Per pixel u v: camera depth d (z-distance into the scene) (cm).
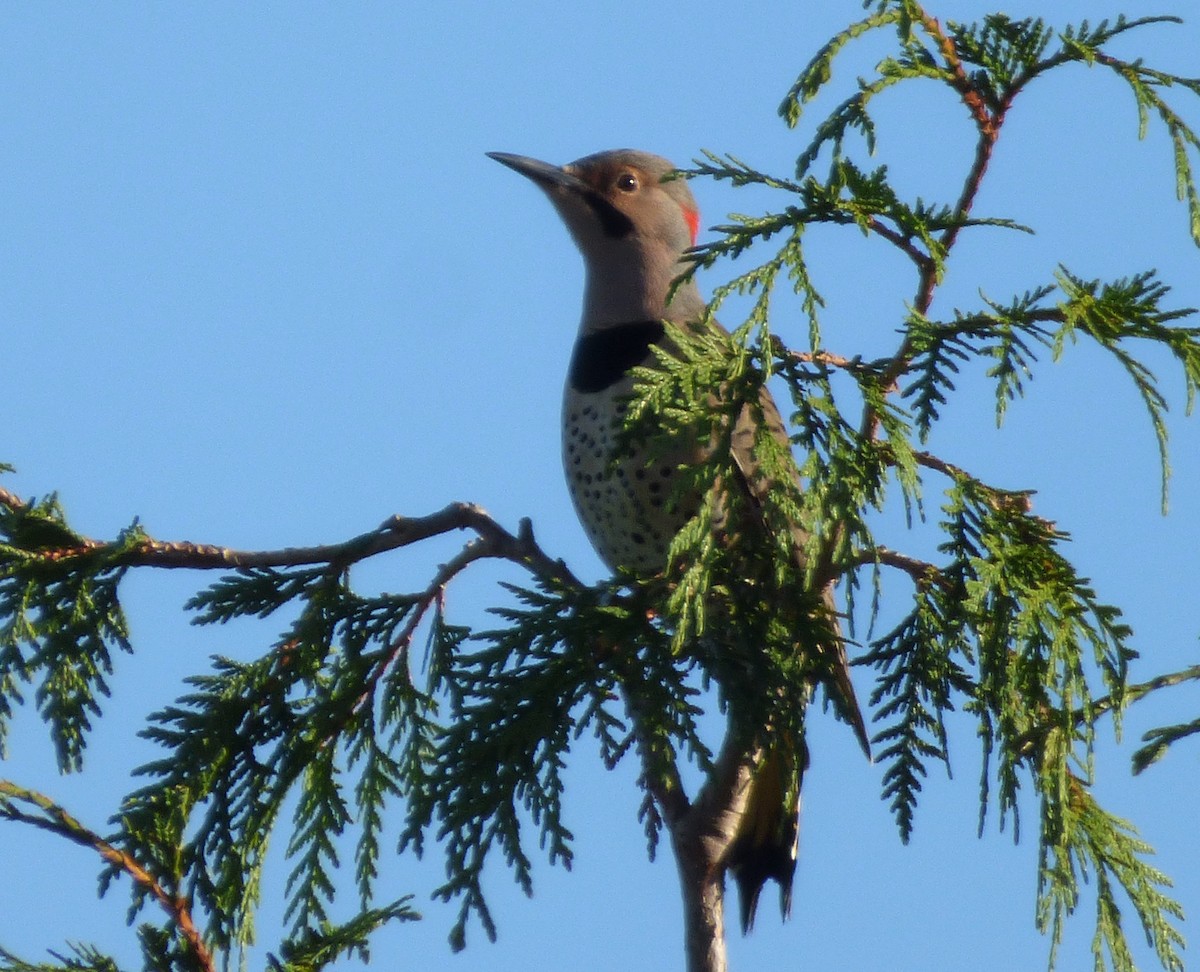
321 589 879
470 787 769
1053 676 764
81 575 855
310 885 885
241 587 873
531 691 771
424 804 774
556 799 768
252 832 862
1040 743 799
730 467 762
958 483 802
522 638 778
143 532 857
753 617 802
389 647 884
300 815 884
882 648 858
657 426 802
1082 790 868
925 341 750
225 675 862
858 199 766
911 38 799
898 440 743
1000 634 788
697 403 765
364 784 888
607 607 777
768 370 757
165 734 852
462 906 768
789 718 795
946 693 857
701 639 796
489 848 769
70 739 870
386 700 889
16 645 856
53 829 730
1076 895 797
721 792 903
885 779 876
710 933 893
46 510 869
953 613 832
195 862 852
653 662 775
